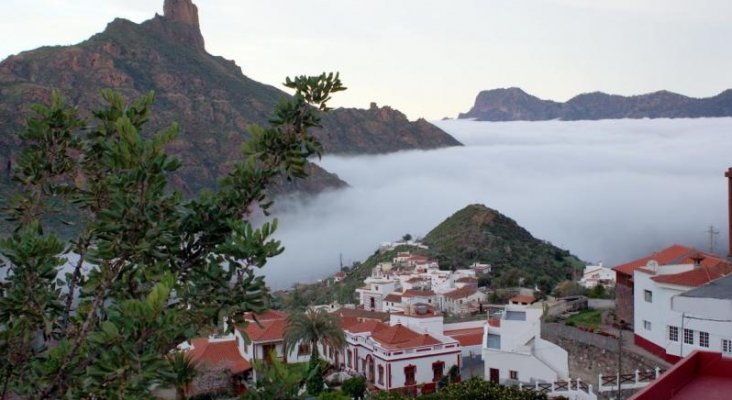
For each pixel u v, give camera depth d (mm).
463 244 133375
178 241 11062
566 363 40938
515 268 112938
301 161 12148
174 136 10453
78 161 12438
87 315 10984
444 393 33875
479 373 47406
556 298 68188
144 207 10172
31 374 10469
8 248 10500
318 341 49125
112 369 8641
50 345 11789
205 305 10875
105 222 10102
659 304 39750
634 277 43156
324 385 47375
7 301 10359
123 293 10766
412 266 121938
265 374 9812
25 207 12234
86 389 9188
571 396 35625
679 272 41594
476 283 100938
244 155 12312
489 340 45625
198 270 11109
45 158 12219
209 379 41906
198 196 11688
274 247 10711
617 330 47250
